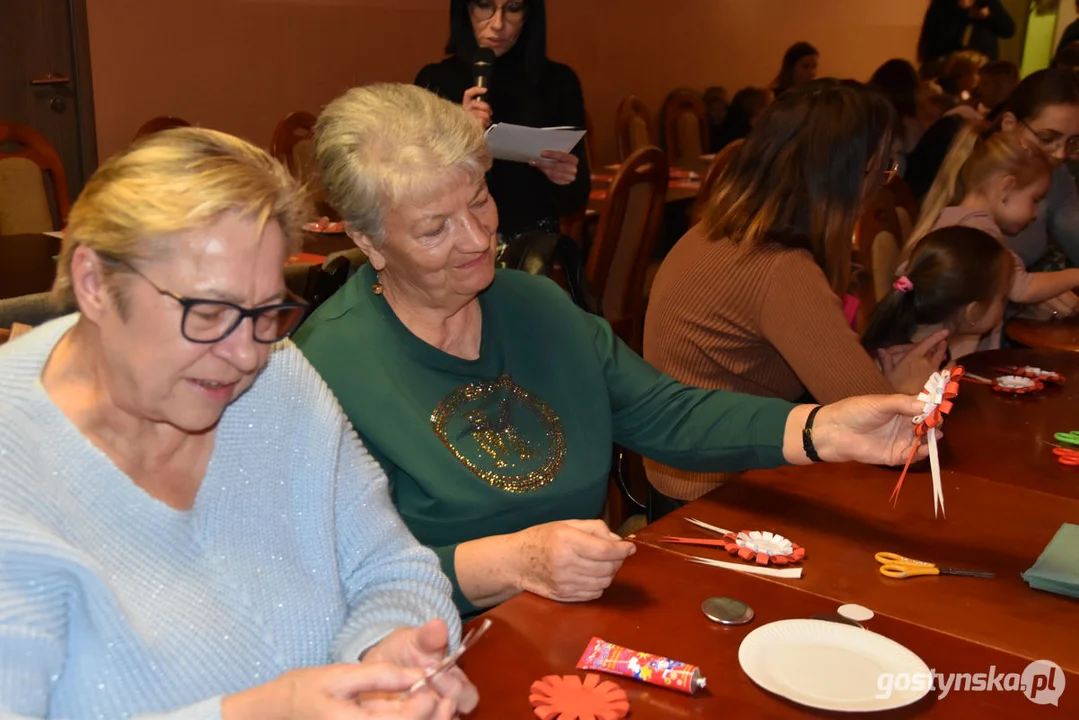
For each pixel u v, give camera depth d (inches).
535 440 58.6
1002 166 115.3
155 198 33.3
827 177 71.4
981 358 94.9
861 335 101.7
